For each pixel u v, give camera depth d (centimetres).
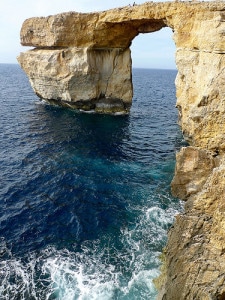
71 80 4303
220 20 2131
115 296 1393
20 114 4447
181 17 2881
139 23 3856
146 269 1552
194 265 1180
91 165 2759
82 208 2098
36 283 1462
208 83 2111
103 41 4262
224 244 1127
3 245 1712
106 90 4662
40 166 2714
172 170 2700
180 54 2867
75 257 1639
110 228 1889
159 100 6831
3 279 1475
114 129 3878
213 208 1251
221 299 1102
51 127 3825
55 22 4100
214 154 1836
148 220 1962
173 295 1208
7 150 3058
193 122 2003
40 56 4475
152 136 3691
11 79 11062
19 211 2047
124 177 2553
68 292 1416
